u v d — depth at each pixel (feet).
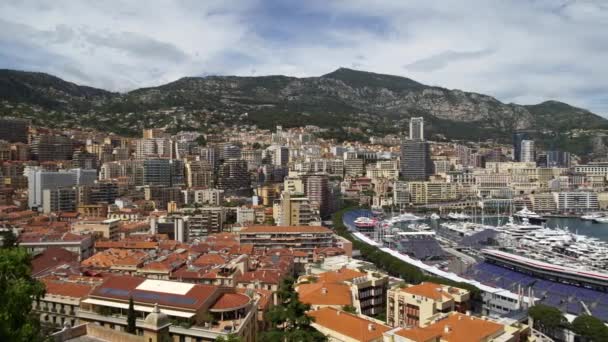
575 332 622.95
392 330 434.30
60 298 499.10
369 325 440.45
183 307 406.62
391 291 620.08
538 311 645.51
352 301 594.24
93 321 427.33
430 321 484.33
